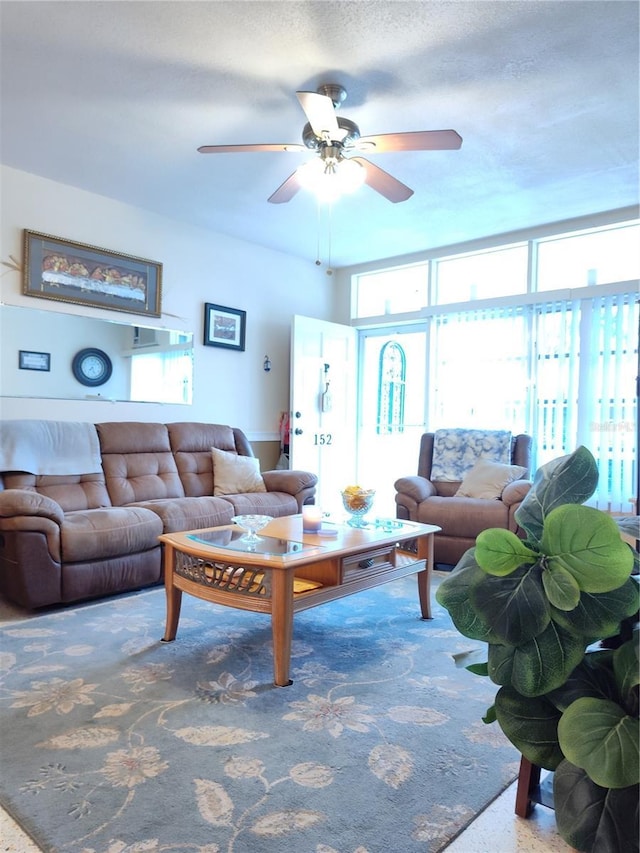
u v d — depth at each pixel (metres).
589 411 4.45
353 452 5.95
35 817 1.36
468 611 1.23
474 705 1.98
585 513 1.08
